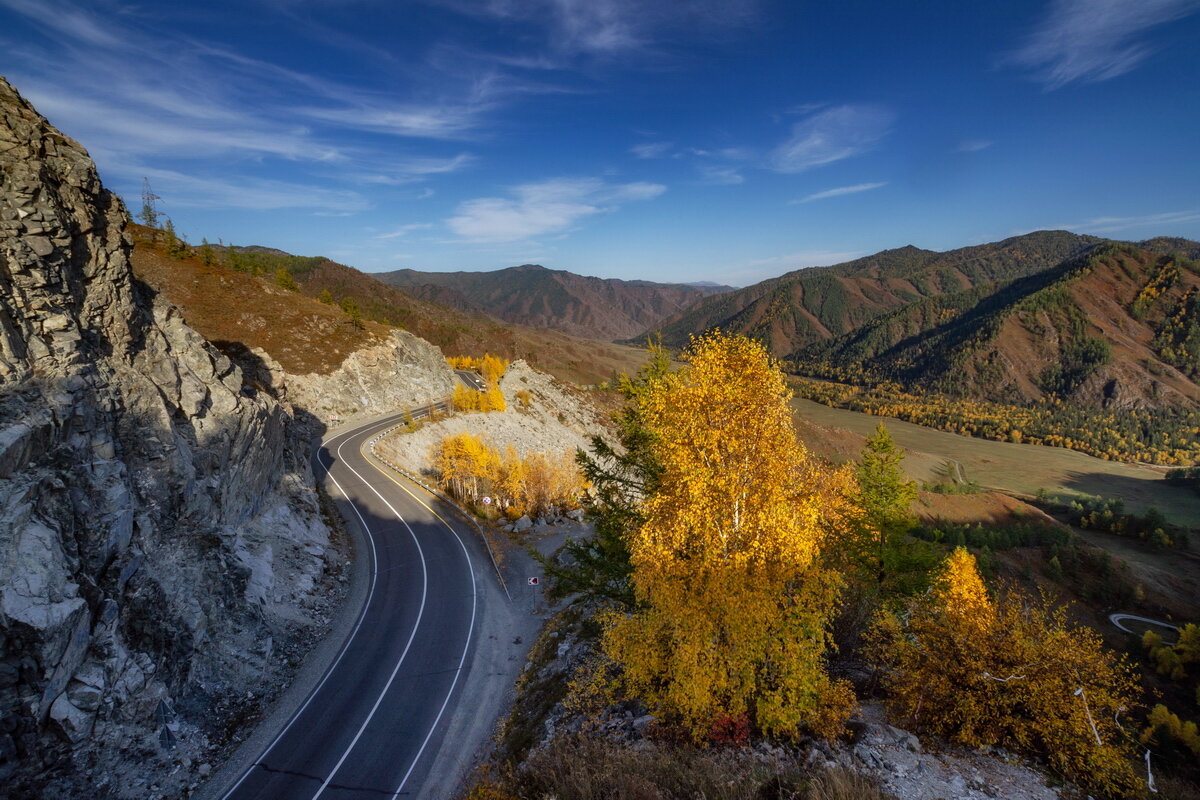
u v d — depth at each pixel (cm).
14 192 1700
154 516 1973
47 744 1366
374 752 1902
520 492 5272
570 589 2292
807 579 1266
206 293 8200
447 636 2752
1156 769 1354
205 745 1816
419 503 4738
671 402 1354
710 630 1241
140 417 2033
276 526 3148
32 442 1467
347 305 10175
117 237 2152
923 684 1368
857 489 2006
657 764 1163
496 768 1675
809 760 1172
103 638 1579
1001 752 1291
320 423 6969
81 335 1895
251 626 2295
